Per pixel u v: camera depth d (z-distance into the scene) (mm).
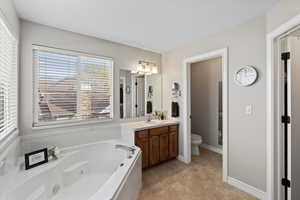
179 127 3340
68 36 2475
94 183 2201
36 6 1805
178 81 3348
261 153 1995
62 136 2416
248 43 2137
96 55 2771
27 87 2137
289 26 1556
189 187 2291
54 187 1906
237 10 1904
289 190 1784
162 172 2766
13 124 1901
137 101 3381
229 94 2367
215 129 3895
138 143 2730
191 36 2707
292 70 1783
